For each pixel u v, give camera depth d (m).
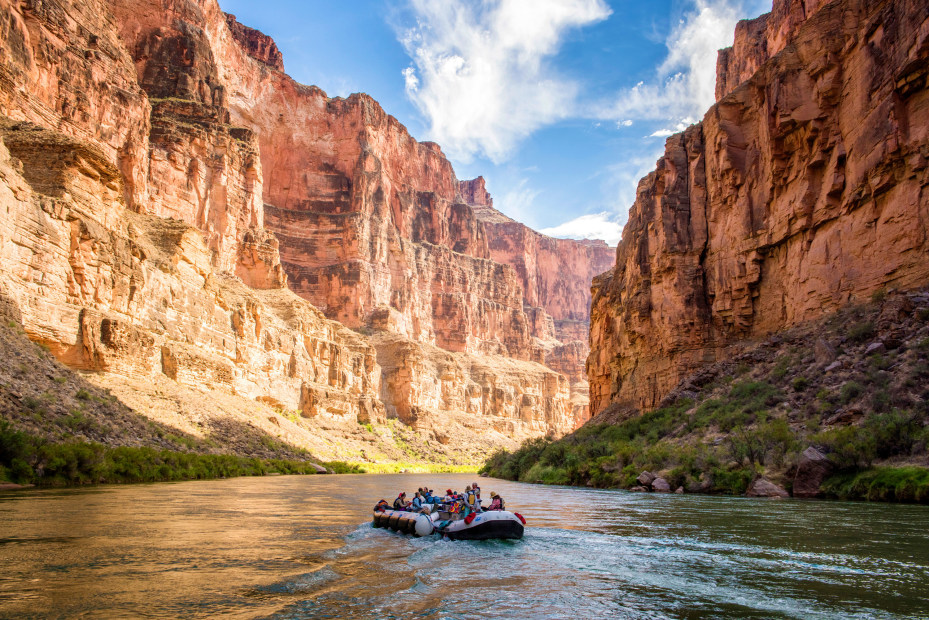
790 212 58.66
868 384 41.38
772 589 15.76
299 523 26.53
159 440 53.97
